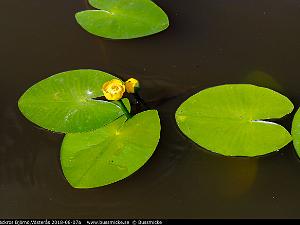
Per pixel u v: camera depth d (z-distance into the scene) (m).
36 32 2.22
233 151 1.97
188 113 2.02
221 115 2.02
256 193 1.96
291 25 2.21
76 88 2.07
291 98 2.08
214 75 2.12
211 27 2.21
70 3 2.28
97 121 2.02
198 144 1.99
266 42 2.18
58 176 1.99
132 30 2.19
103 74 2.10
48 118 2.03
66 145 1.99
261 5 2.25
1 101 2.09
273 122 2.02
